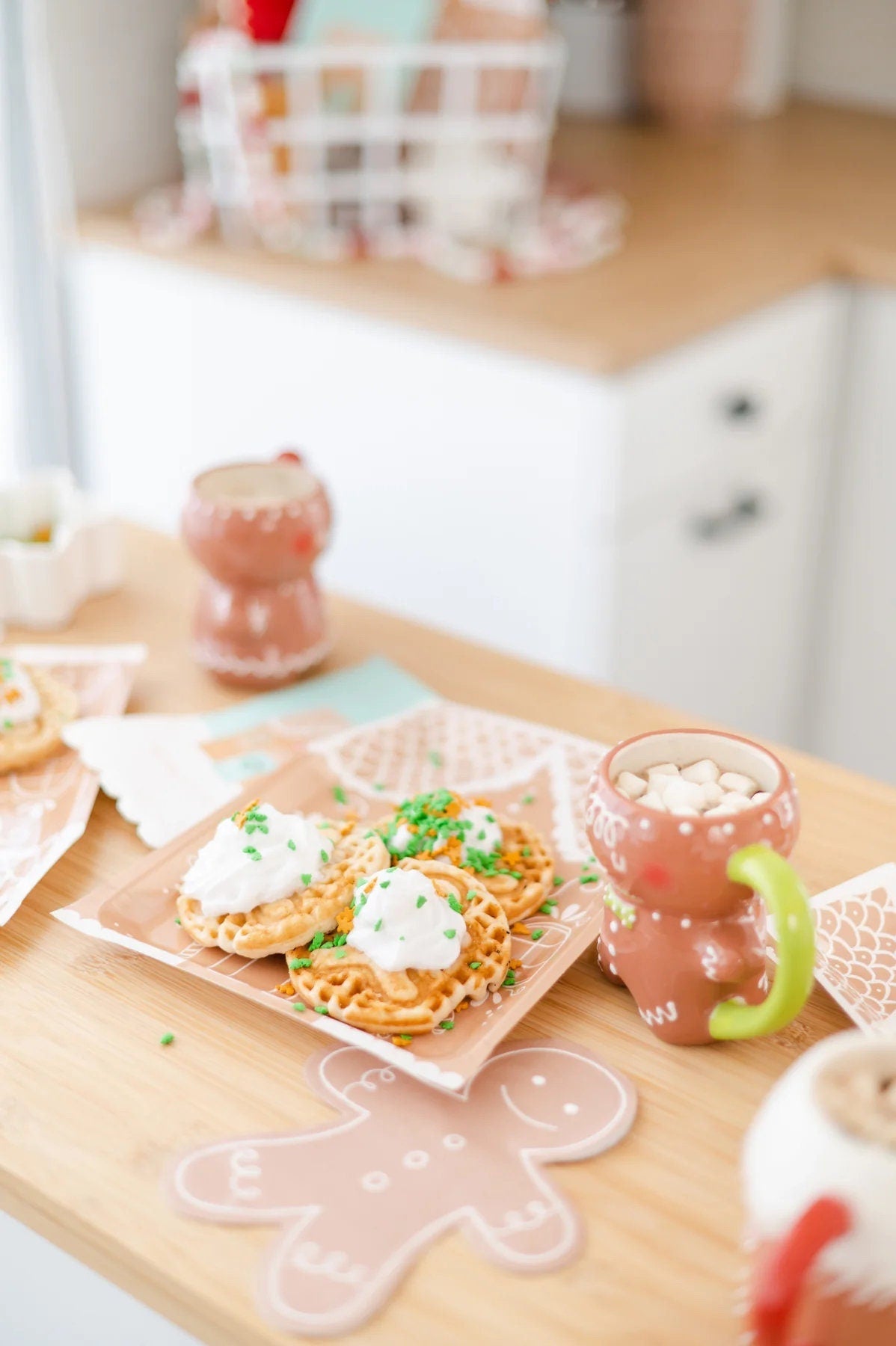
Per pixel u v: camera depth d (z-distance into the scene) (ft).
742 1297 2.80
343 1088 3.10
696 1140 3.02
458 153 6.07
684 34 7.61
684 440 5.74
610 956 3.22
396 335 5.77
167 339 6.55
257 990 3.19
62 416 7.01
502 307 5.54
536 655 6.03
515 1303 2.79
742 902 3.06
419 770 3.78
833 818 3.69
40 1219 2.95
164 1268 2.83
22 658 4.12
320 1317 2.77
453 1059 3.06
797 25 8.33
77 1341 3.06
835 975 3.26
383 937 3.19
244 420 6.50
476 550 5.98
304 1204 2.91
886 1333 2.61
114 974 3.31
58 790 3.71
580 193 6.68
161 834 3.60
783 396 6.23
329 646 4.19
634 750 3.23
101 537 4.40
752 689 6.96
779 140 7.82
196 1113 3.06
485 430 5.71
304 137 5.90
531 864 3.45
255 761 3.83
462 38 5.93
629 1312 2.78
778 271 5.84
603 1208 2.92
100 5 6.36
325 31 5.83
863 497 6.73
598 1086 3.10
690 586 6.17
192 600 4.45
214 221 6.41
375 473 6.16
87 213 6.63
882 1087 2.67
